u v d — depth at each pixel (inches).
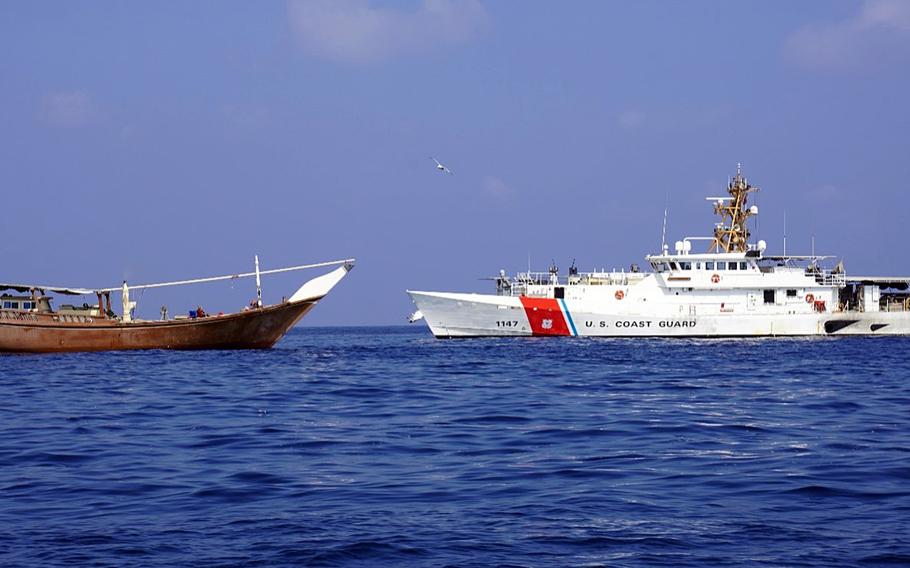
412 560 719.7
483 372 2362.2
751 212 3993.6
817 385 1994.3
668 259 3806.6
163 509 871.1
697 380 2112.5
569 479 987.3
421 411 1567.4
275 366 2581.2
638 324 3806.6
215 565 711.1
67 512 863.7
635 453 1132.5
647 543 757.3
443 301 3833.7
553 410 1560.0
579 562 714.8
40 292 3179.1
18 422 1460.4
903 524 802.8
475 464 1071.6
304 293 3250.5
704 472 1016.2
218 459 1111.6
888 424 1376.7
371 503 886.4
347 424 1408.7
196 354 3041.3
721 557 723.4
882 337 3956.7
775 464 1056.8
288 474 1018.7
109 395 1847.9
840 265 4001.0
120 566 710.5
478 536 776.9
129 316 3218.5
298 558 723.4
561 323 3806.6
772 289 3863.2
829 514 837.2
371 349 3508.9
